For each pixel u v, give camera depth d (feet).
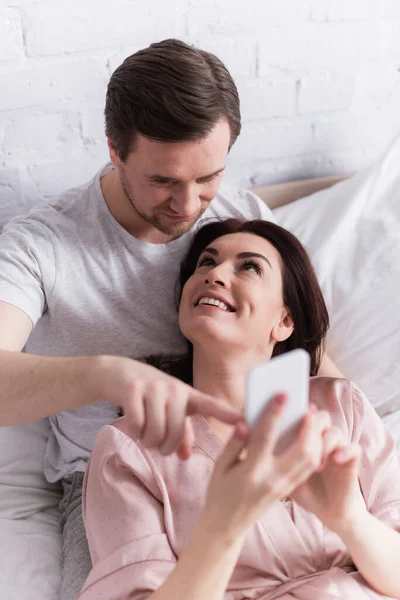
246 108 5.82
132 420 2.71
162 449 2.73
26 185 5.35
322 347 4.77
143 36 5.23
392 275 5.32
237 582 3.69
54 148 5.31
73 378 2.97
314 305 4.48
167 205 3.81
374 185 5.76
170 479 3.77
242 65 5.65
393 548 3.60
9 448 4.76
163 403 2.70
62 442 4.72
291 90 5.90
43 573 4.17
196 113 3.42
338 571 3.71
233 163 6.02
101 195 4.31
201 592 2.85
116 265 4.38
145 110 3.45
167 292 4.53
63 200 4.46
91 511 3.74
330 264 5.42
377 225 5.58
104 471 3.75
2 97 5.00
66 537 4.33
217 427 4.00
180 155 3.51
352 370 5.13
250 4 5.45
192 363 4.55
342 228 5.56
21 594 4.00
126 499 3.65
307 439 2.60
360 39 5.95
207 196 3.84
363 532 3.52
